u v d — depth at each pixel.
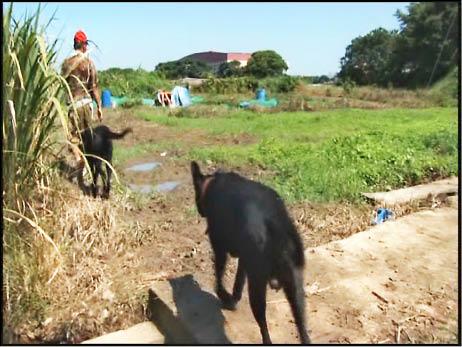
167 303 4.02
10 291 4.00
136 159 10.59
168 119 17.67
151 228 5.94
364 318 4.12
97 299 4.17
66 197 5.22
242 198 3.47
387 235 5.77
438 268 5.03
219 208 3.64
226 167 9.69
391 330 4.00
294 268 3.39
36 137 4.47
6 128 4.20
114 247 5.01
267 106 25.64
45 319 3.93
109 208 5.37
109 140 6.98
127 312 4.19
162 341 3.83
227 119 19.08
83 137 6.67
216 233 3.75
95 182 6.91
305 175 8.34
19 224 4.34
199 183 3.96
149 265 4.99
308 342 3.39
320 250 5.25
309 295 4.37
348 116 19.44
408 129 13.59
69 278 4.30
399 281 4.74
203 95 31.20
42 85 4.27
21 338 3.82
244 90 33.06
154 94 27.95
